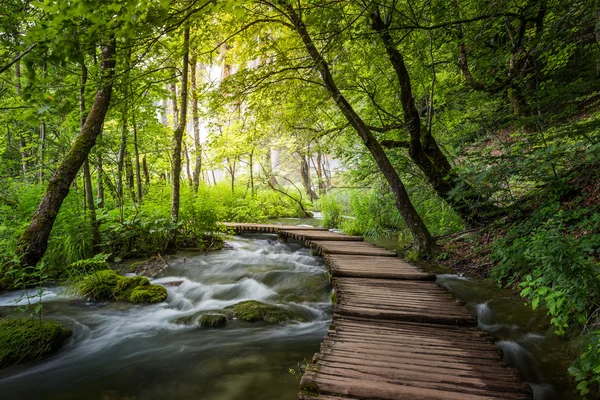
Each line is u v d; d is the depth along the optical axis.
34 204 7.64
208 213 10.00
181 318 5.21
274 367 3.83
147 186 11.70
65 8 2.26
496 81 8.16
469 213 8.17
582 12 6.11
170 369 3.83
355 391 2.44
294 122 9.34
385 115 9.66
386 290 4.97
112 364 3.96
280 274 7.41
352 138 10.87
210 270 7.91
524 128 7.88
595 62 7.29
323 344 3.24
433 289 5.02
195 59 7.20
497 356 2.97
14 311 5.21
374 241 11.13
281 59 7.28
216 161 17.42
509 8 6.11
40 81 3.42
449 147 10.30
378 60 7.76
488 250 7.02
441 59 9.46
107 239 8.18
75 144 5.38
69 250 7.00
